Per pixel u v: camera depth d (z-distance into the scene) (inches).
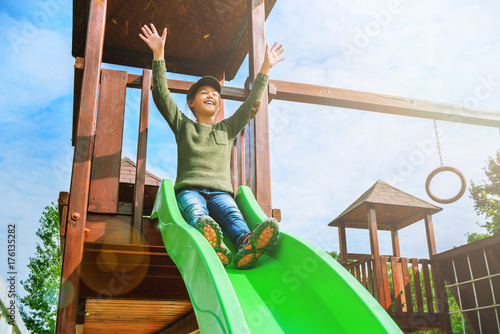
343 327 66.1
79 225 98.4
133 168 241.6
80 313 148.6
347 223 321.4
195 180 101.4
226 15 209.0
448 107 179.9
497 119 185.3
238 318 55.1
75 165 102.7
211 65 241.6
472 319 234.4
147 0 203.0
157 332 247.6
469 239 802.8
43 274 423.5
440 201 203.5
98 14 119.3
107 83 120.9
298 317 70.7
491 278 220.7
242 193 110.3
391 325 58.9
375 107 168.7
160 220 98.7
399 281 254.8
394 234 327.3
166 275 138.6
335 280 70.0
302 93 151.4
